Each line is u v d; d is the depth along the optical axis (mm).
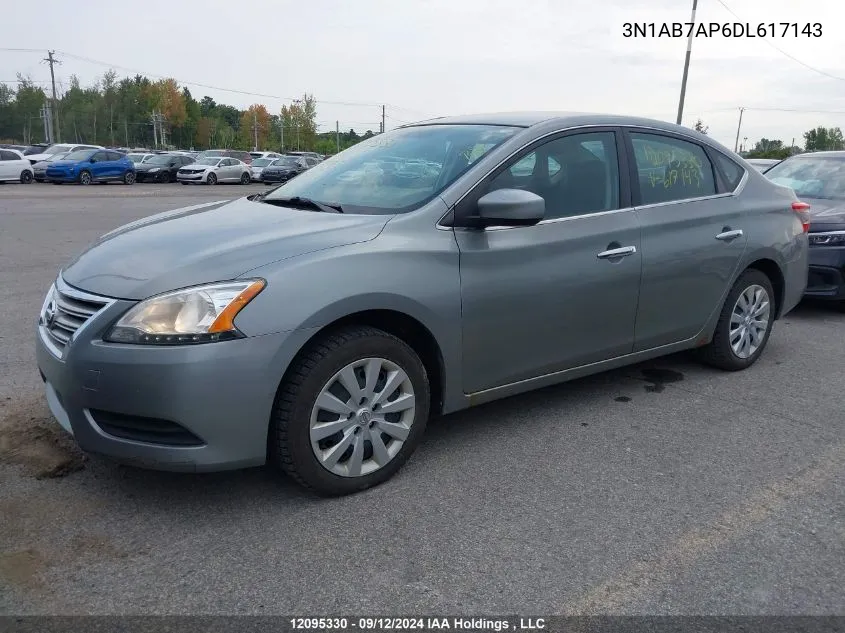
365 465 3359
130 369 2861
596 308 4086
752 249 4953
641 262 4246
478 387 3729
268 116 98188
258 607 2557
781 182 8336
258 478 3479
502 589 2678
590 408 4461
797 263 5387
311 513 3174
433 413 3699
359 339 3211
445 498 3328
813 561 2889
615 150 4301
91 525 3039
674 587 2707
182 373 2842
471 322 3578
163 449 2943
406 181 3834
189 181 32625
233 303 2920
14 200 19062
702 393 4758
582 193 4082
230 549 2893
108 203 19062
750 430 4168
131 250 3314
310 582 2697
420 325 3455
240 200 4340
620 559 2875
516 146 3854
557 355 4004
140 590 2631
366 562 2826
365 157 4324
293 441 3104
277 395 3092
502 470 3617
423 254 3400
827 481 3559
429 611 2553
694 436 4070
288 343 3002
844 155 8438
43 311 3463
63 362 3039
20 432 3846
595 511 3234
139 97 98125
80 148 32000
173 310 2902
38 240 11148
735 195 4953
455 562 2836
